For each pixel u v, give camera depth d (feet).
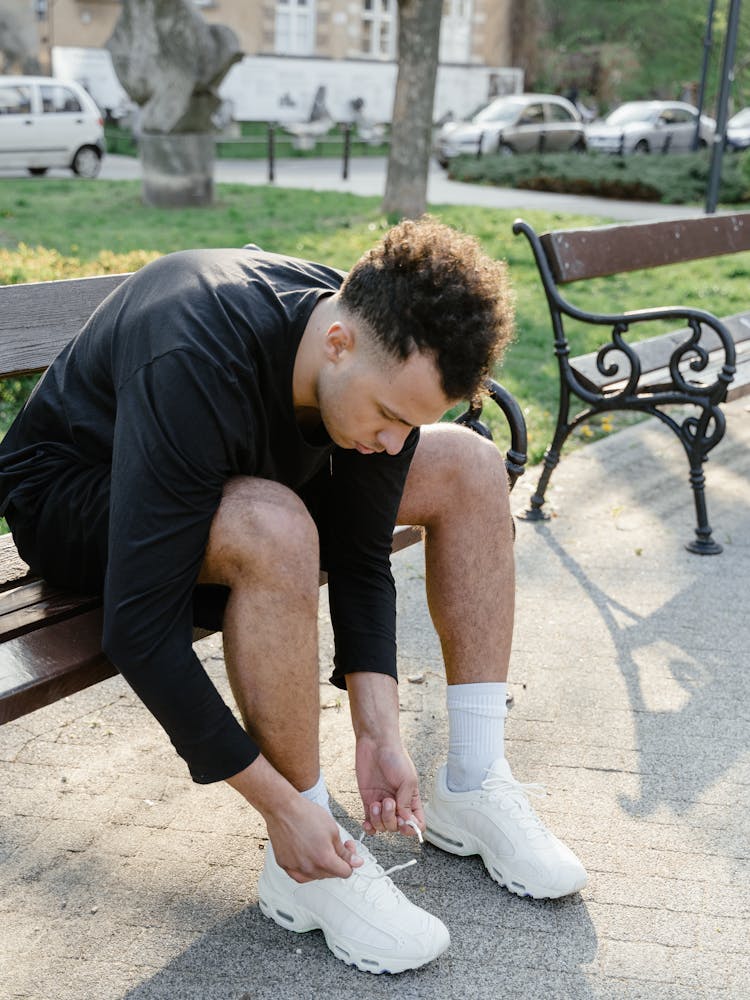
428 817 7.01
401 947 5.82
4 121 51.29
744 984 5.95
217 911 6.33
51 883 6.49
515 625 10.14
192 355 5.04
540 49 110.52
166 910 6.32
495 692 6.79
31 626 5.85
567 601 10.72
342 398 5.14
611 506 13.42
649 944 6.22
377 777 6.05
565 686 9.07
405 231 5.05
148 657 5.04
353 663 6.21
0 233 32.81
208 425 5.03
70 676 5.47
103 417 5.78
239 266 5.60
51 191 45.73
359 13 98.43
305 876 5.64
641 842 7.12
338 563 6.40
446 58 106.22
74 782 7.50
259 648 5.31
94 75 84.43
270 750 5.56
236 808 7.30
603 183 53.83
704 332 15.76
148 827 7.06
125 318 5.49
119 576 5.02
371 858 6.14
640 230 14.33
